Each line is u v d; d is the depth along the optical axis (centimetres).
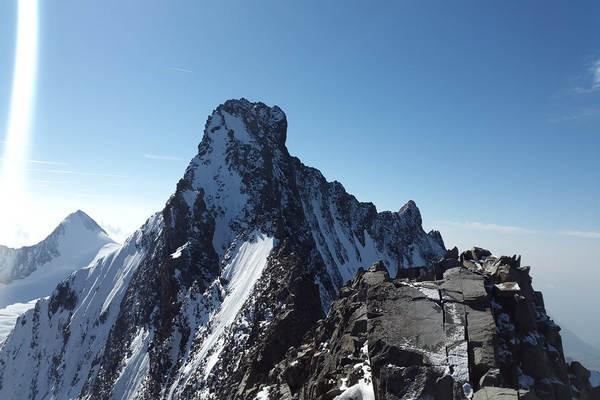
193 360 8206
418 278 3206
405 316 2545
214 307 9544
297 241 14200
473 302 2558
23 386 17075
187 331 9512
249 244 10825
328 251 17850
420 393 2156
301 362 3475
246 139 16525
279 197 15388
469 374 2172
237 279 9788
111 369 11850
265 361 5538
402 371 2242
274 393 3597
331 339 3341
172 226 13562
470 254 3400
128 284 16938
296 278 7050
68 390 14575
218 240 13362
